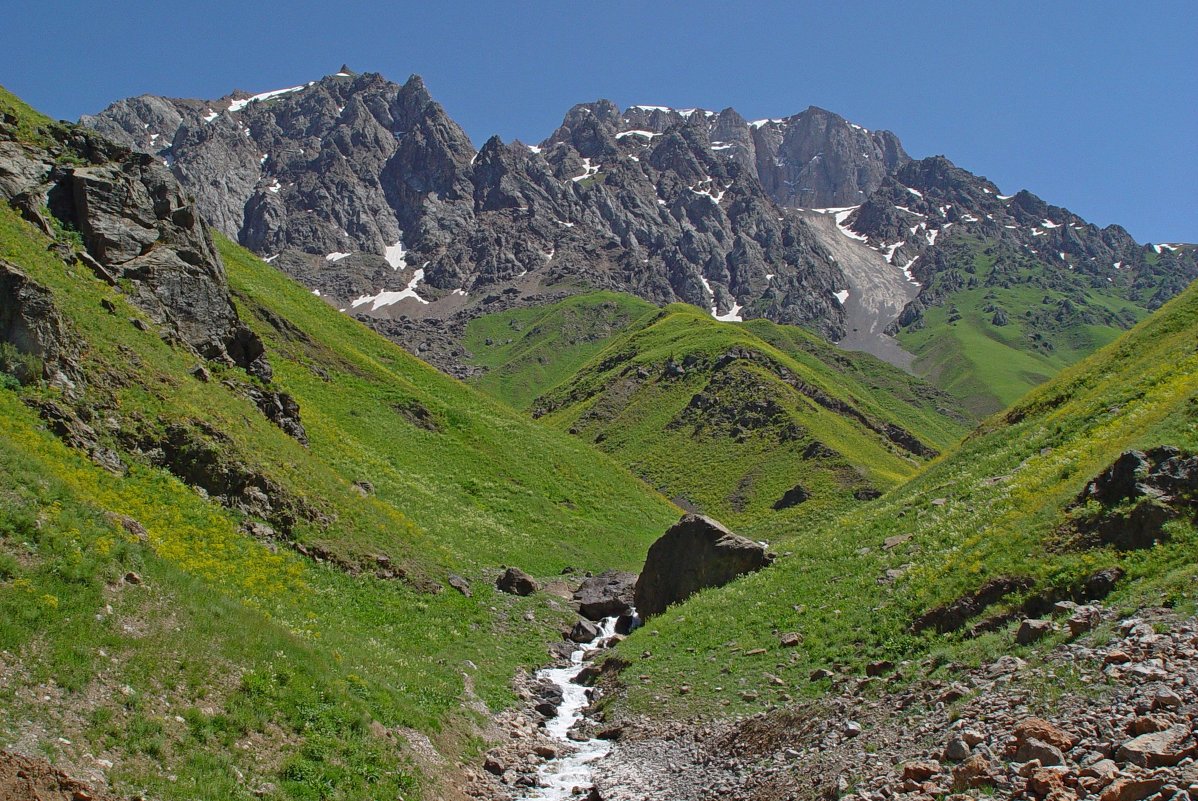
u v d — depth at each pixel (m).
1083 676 17.45
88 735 15.55
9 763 13.78
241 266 84.00
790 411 160.00
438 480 64.44
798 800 17.84
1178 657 16.62
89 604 18.66
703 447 160.62
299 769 17.88
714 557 41.38
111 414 31.08
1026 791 14.06
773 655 28.09
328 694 20.94
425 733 22.53
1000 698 18.12
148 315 42.22
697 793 20.22
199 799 15.55
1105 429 35.22
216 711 18.23
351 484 46.25
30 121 47.91
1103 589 21.97
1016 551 26.02
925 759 16.89
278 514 34.19
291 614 26.92
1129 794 12.71
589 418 190.50
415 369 88.44
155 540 25.28
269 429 42.16
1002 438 50.59
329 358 74.50
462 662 31.19
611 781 22.02
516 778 22.44
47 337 29.94
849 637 26.95
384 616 32.59
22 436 25.62
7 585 17.67
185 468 32.09
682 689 27.58
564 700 30.92
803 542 44.09
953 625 24.59
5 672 15.65
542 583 49.97
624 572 54.25
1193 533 22.08
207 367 43.62
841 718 21.16
